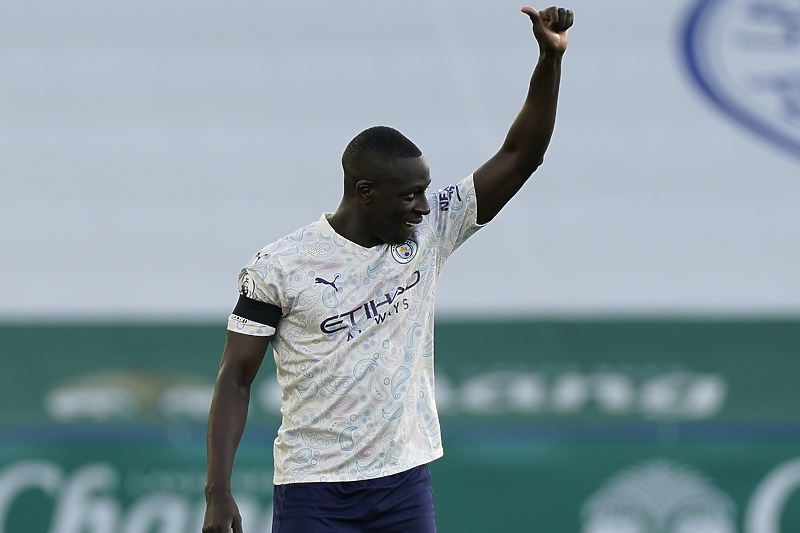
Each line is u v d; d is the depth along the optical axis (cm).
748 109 2756
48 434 2275
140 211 2714
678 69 2788
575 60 2805
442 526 2252
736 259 2642
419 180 1073
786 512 2216
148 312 2636
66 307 2634
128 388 2584
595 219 2688
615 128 2755
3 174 2731
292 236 1109
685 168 2722
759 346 2566
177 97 2789
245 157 2752
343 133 2766
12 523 2244
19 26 2823
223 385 1098
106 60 2812
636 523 2234
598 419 2517
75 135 2764
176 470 2270
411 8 2841
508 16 2833
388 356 1091
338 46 2825
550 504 2248
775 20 2795
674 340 2588
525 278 2638
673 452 2250
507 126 2753
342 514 1099
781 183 2697
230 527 1059
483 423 2523
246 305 1099
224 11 2842
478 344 2591
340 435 1093
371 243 1102
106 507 2253
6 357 2592
